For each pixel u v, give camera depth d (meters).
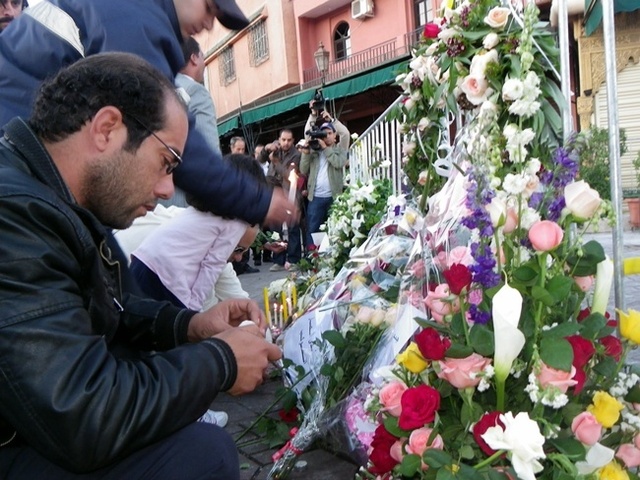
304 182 8.05
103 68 1.41
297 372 2.84
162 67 2.23
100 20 2.19
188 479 1.44
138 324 1.97
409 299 2.38
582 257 1.64
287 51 21.14
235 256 3.85
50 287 1.25
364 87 11.95
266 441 2.82
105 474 1.39
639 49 11.09
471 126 2.19
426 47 2.74
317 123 8.04
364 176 7.70
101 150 1.40
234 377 1.46
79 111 1.38
